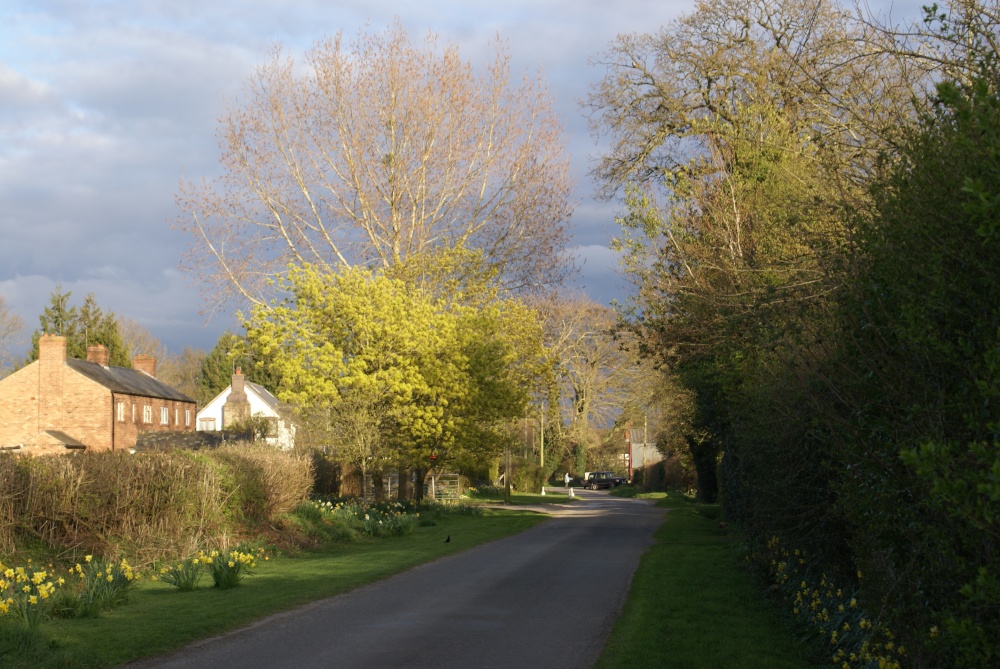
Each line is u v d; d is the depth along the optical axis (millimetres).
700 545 22484
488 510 42719
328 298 31812
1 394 48625
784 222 10562
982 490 3570
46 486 16219
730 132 16250
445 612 12125
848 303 6664
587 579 15750
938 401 5242
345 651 9523
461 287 38031
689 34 23859
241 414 56281
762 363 10953
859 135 10133
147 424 54219
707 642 9938
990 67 5758
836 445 7793
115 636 9945
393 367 31594
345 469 36938
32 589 11859
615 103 27766
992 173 4332
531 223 38312
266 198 36250
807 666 8906
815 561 11344
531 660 9125
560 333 59844
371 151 36875
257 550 18797
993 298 4660
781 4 17578
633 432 93562
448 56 37344
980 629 4066
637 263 17344
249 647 9727
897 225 5664
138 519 17500
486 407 34250
